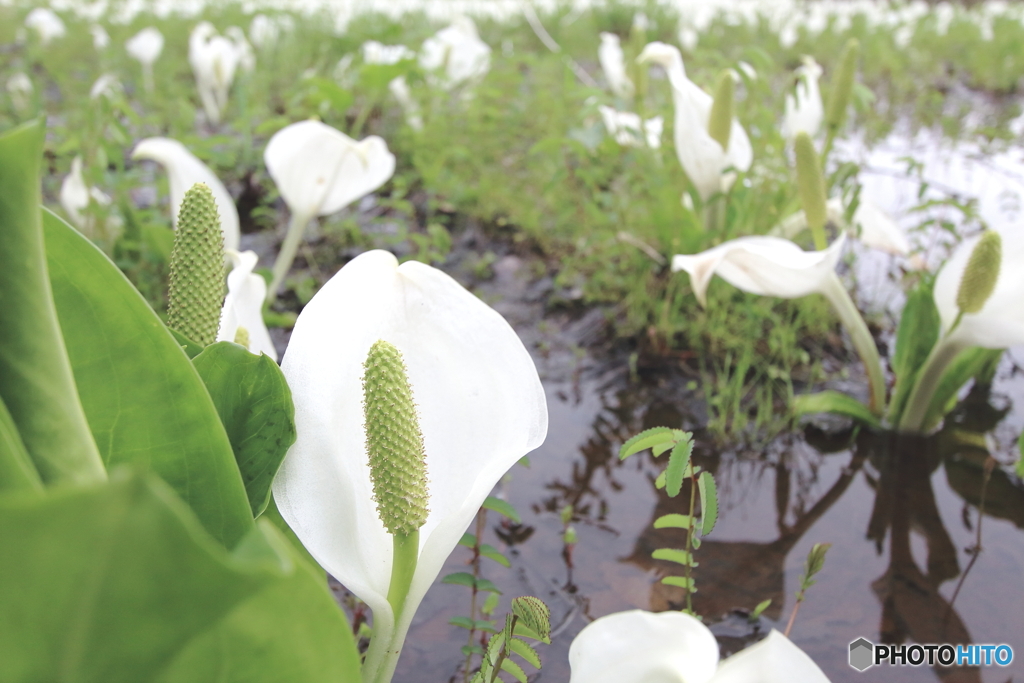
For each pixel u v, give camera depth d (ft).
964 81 6.39
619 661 0.85
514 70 4.02
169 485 0.92
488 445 1.02
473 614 1.37
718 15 8.43
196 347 1.04
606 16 8.71
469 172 3.30
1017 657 1.37
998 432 1.92
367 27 5.88
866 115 4.45
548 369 2.16
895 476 1.78
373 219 2.91
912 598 1.48
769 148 2.73
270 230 3.07
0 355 0.71
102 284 0.87
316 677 0.71
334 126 3.84
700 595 1.47
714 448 1.86
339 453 0.98
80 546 0.49
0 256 0.69
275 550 0.61
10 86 4.02
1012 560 1.56
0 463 0.67
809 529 1.64
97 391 0.89
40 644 0.54
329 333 0.99
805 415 1.96
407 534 0.93
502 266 2.75
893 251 2.23
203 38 4.22
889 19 8.16
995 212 3.19
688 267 1.71
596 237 2.55
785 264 1.71
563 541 1.58
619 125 2.74
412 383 1.03
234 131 4.21
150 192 3.23
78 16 7.03
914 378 1.86
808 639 1.40
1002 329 1.66
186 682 0.62
